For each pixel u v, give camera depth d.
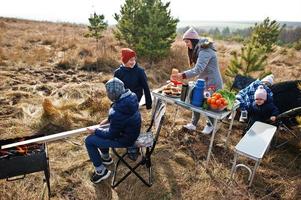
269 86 5.08
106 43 10.82
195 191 3.42
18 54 8.63
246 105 4.70
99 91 6.08
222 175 3.74
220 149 4.37
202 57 3.92
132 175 3.61
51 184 3.33
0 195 3.07
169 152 4.16
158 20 8.98
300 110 4.05
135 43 9.79
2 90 5.85
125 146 3.21
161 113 3.23
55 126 4.54
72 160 3.83
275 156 4.29
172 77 4.01
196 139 4.58
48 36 12.76
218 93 3.69
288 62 11.73
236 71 6.10
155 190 3.38
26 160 2.77
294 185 3.62
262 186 3.62
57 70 7.72
